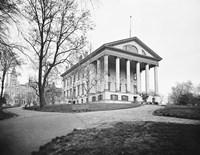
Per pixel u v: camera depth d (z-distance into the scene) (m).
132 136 6.77
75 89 60.97
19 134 8.59
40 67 21.56
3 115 14.59
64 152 5.84
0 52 9.62
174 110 14.80
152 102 44.12
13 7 7.31
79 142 6.72
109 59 48.91
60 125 10.45
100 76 42.28
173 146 5.43
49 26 21.52
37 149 6.59
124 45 46.97
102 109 19.53
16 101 79.25
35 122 11.52
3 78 31.66
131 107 22.94
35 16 18.06
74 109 18.83
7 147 6.82
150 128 7.70
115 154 5.25
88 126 9.80
